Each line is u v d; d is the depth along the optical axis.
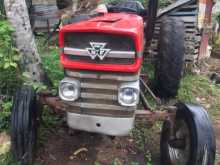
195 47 2.54
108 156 1.54
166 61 1.83
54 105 1.41
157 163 1.53
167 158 1.45
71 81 1.27
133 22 1.36
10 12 1.63
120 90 1.25
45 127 1.62
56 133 1.64
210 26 2.77
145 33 1.90
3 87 1.65
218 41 3.23
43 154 1.50
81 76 1.26
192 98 2.17
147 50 2.05
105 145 1.61
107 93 1.27
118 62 1.24
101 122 1.30
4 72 1.63
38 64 1.73
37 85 1.49
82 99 1.29
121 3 1.96
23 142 1.31
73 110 1.31
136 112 1.41
